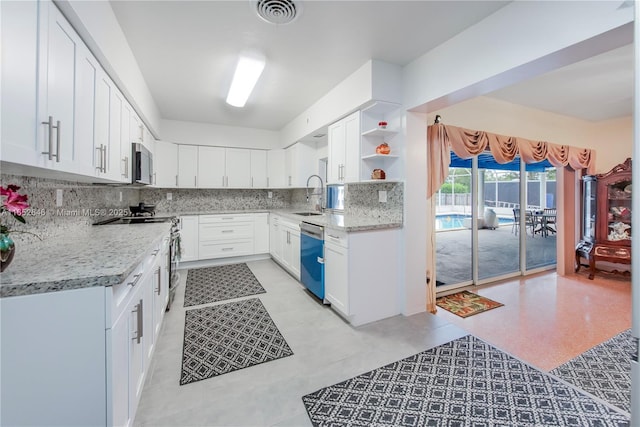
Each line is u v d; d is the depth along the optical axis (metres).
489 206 4.76
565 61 1.71
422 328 2.53
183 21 2.00
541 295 3.52
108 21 1.77
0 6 0.90
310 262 3.23
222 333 2.41
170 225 2.86
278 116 4.34
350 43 2.30
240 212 4.86
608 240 4.13
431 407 1.59
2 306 0.96
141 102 2.79
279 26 2.07
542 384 1.78
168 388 1.73
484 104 3.55
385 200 2.98
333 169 3.33
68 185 2.12
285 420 1.50
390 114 2.87
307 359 2.04
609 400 1.71
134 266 1.27
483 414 1.54
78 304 1.04
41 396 1.01
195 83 3.08
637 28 0.72
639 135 0.72
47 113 1.17
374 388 1.75
